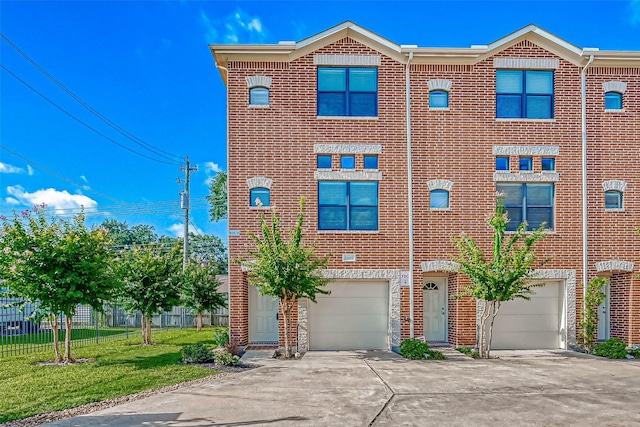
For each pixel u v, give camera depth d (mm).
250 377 10828
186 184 29734
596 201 15922
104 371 11250
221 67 15742
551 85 16203
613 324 16078
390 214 15633
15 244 11984
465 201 15758
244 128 15609
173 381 10250
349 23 15672
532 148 15891
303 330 15211
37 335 18109
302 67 15781
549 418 7828
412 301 15367
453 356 14055
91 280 12656
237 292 15273
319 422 7504
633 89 16203
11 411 7957
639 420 7762
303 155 15648
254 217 15477
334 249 15461
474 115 15938
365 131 15789
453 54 15727
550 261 15602
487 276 13500
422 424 7465
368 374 11242
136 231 68875
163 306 17266
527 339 15781
